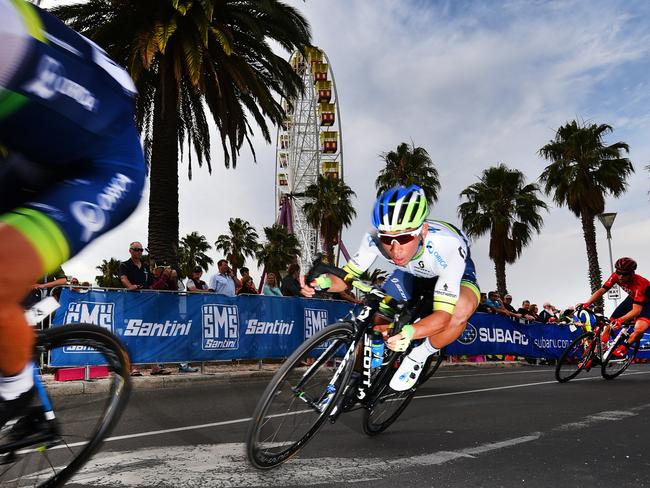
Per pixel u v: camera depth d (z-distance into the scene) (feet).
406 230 8.38
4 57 3.58
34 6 4.11
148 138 43.50
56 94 4.06
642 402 15.70
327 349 8.52
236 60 36.47
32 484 5.74
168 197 36.86
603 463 8.70
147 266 22.91
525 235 91.20
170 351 21.01
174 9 32.91
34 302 5.31
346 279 9.71
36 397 5.39
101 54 4.71
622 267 21.12
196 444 9.73
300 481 7.47
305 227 169.48
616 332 22.86
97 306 19.29
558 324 39.17
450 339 10.03
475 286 10.77
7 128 4.09
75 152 4.51
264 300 24.48
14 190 4.61
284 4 37.73
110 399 6.38
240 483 7.33
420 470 8.13
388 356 10.09
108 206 4.57
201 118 43.42
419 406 14.84
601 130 79.41
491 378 23.94
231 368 24.93
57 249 4.00
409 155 103.81
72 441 5.90
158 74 36.63
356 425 11.67
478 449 9.55
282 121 41.63
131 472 7.76
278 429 7.93
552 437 10.65
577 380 22.74
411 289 10.50
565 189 80.89
